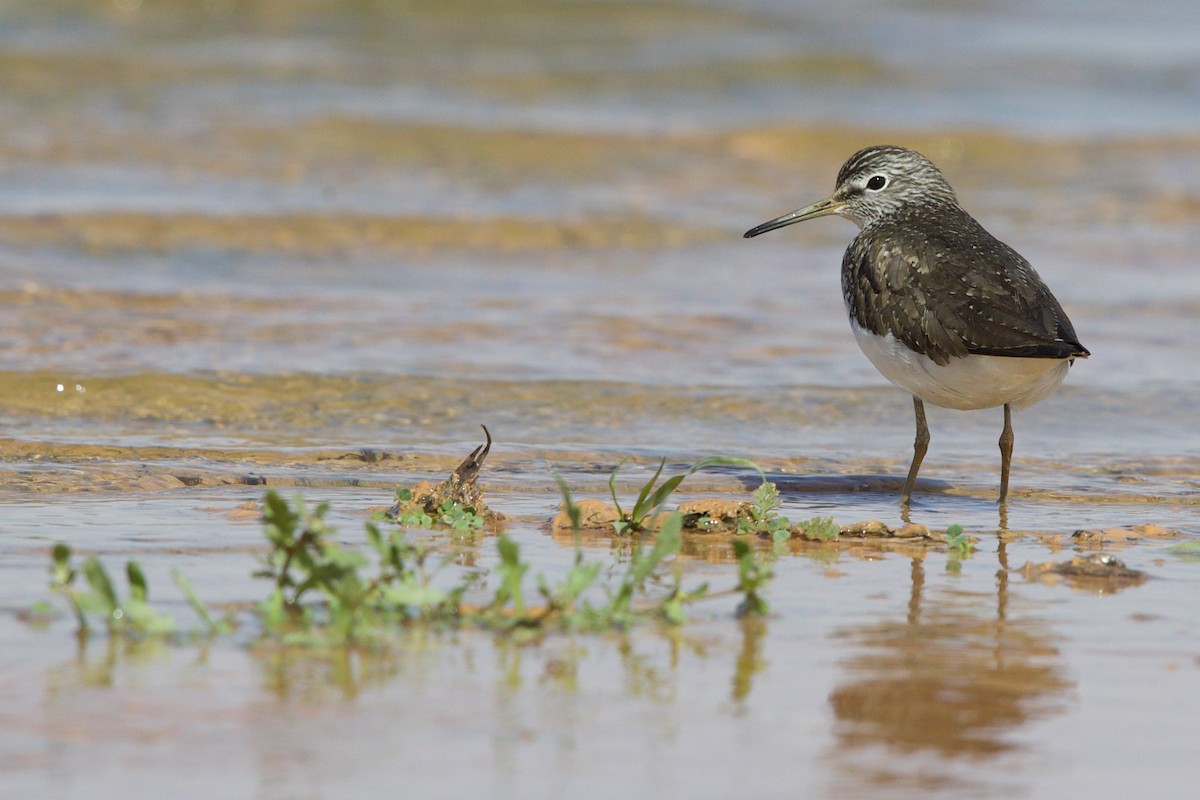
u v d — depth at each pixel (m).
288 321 17.38
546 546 9.25
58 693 6.23
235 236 21.52
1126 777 5.76
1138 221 25.44
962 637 7.50
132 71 32.25
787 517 10.64
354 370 15.34
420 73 34.38
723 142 29.55
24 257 19.70
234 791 5.38
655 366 16.19
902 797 5.53
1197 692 6.72
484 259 21.59
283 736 5.86
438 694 6.38
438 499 10.14
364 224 22.52
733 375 15.95
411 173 26.36
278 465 11.85
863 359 16.89
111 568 8.25
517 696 6.39
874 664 7.01
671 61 37.06
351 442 12.93
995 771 5.80
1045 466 12.96
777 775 5.69
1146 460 13.20
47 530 9.22
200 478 11.14
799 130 30.22
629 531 9.70
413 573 7.59
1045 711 6.45
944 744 6.05
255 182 24.91
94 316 17.02
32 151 25.77
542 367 15.91
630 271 21.33
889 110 34.31
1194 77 38.97
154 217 21.88
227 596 7.71
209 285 19.06
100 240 20.75
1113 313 19.48
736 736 6.05
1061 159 30.27
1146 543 9.95
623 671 6.78
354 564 7.09
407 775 5.56
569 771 5.65
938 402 11.55
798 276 21.44
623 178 26.98
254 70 33.31
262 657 6.76
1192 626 7.79
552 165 27.56
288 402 14.21
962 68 38.78
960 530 9.70
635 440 13.41
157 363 15.23
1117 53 41.62
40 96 29.73
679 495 11.38
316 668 6.64
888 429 14.29
